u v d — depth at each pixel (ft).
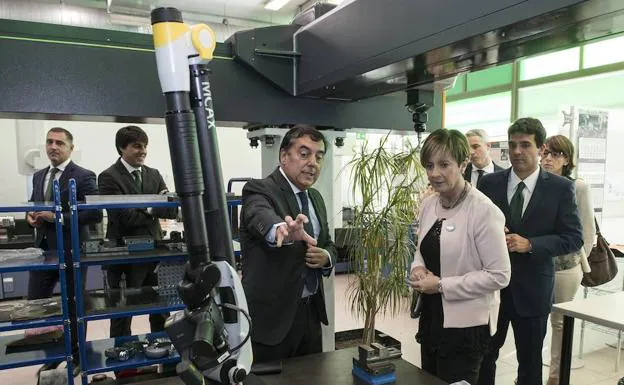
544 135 6.31
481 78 16.75
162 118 6.10
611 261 8.95
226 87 6.44
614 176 13.25
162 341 8.43
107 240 8.86
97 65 5.74
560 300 8.01
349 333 11.55
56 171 9.30
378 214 8.55
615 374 9.44
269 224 4.17
